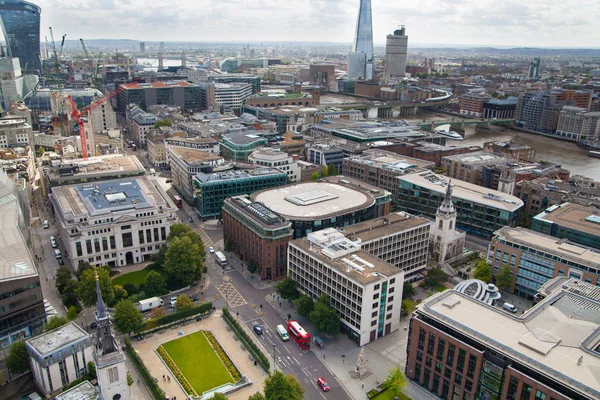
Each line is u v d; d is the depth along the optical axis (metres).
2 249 178.62
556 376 117.75
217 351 170.12
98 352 117.25
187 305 188.12
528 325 139.75
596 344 131.12
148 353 168.75
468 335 135.50
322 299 181.25
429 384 149.12
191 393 148.25
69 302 197.12
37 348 145.50
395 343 177.75
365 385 155.12
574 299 155.00
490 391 132.12
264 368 161.38
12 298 158.75
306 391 151.25
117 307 174.12
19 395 149.88
